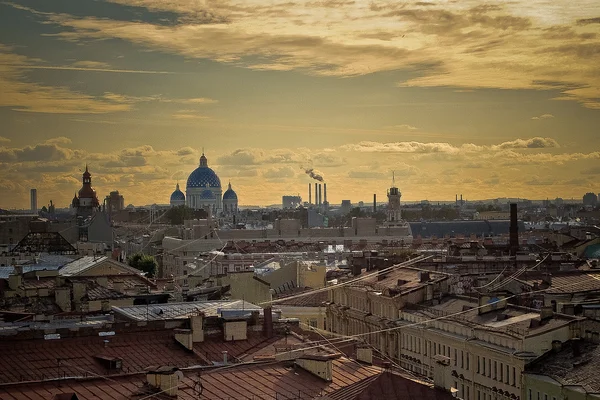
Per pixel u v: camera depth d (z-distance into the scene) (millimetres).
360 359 109812
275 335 118812
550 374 128000
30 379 99375
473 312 158125
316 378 100125
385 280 195375
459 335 152625
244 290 171750
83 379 95500
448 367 101938
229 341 114875
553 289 178375
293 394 95938
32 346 107125
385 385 98000
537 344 134125
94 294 152750
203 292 162500
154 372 93438
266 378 99750
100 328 111375
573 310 147375
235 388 96875
